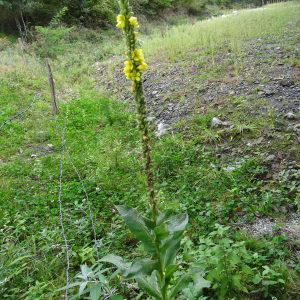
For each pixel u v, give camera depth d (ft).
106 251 14.32
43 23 61.21
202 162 21.30
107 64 48.16
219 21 60.18
